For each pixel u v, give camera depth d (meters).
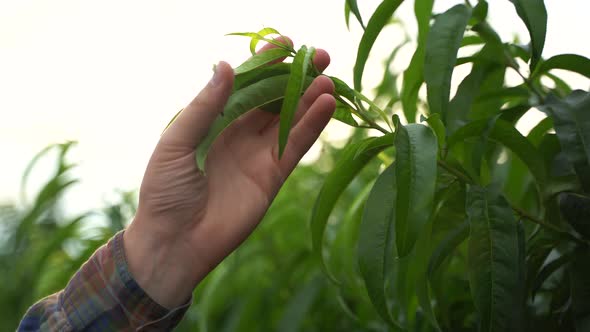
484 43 0.81
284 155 0.70
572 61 0.72
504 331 0.60
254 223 0.71
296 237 1.21
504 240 0.62
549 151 0.75
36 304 0.74
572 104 0.67
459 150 0.75
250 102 0.62
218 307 1.27
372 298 0.63
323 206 0.72
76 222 1.29
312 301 1.07
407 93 0.80
